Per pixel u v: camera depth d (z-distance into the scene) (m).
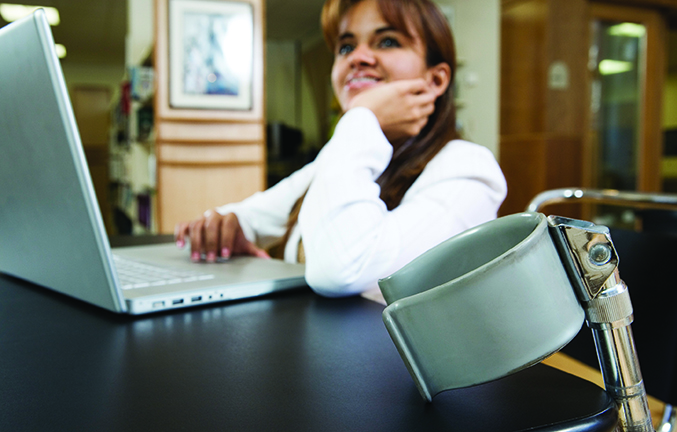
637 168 4.27
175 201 3.30
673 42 6.35
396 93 0.77
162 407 0.30
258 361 0.38
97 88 10.12
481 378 0.26
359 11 0.84
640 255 0.68
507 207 4.30
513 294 0.25
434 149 0.84
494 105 4.34
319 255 0.59
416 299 0.27
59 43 8.27
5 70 0.40
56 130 0.39
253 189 3.43
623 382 0.28
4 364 0.37
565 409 0.29
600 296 0.27
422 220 0.70
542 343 0.26
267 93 7.68
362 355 0.39
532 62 3.98
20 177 0.46
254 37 3.33
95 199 0.42
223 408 0.29
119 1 6.07
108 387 0.33
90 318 0.50
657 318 0.65
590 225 0.26
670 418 0.63
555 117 3.94
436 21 0.83
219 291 0.56
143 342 0.43
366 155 0.68
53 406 0.30
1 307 0.54
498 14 4.25
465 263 0.32
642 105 4.22
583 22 3.97
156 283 0.57
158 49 3.17
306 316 0.51
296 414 0.29
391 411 0.29
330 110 6.64
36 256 0.55
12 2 6.04
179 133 3.26
